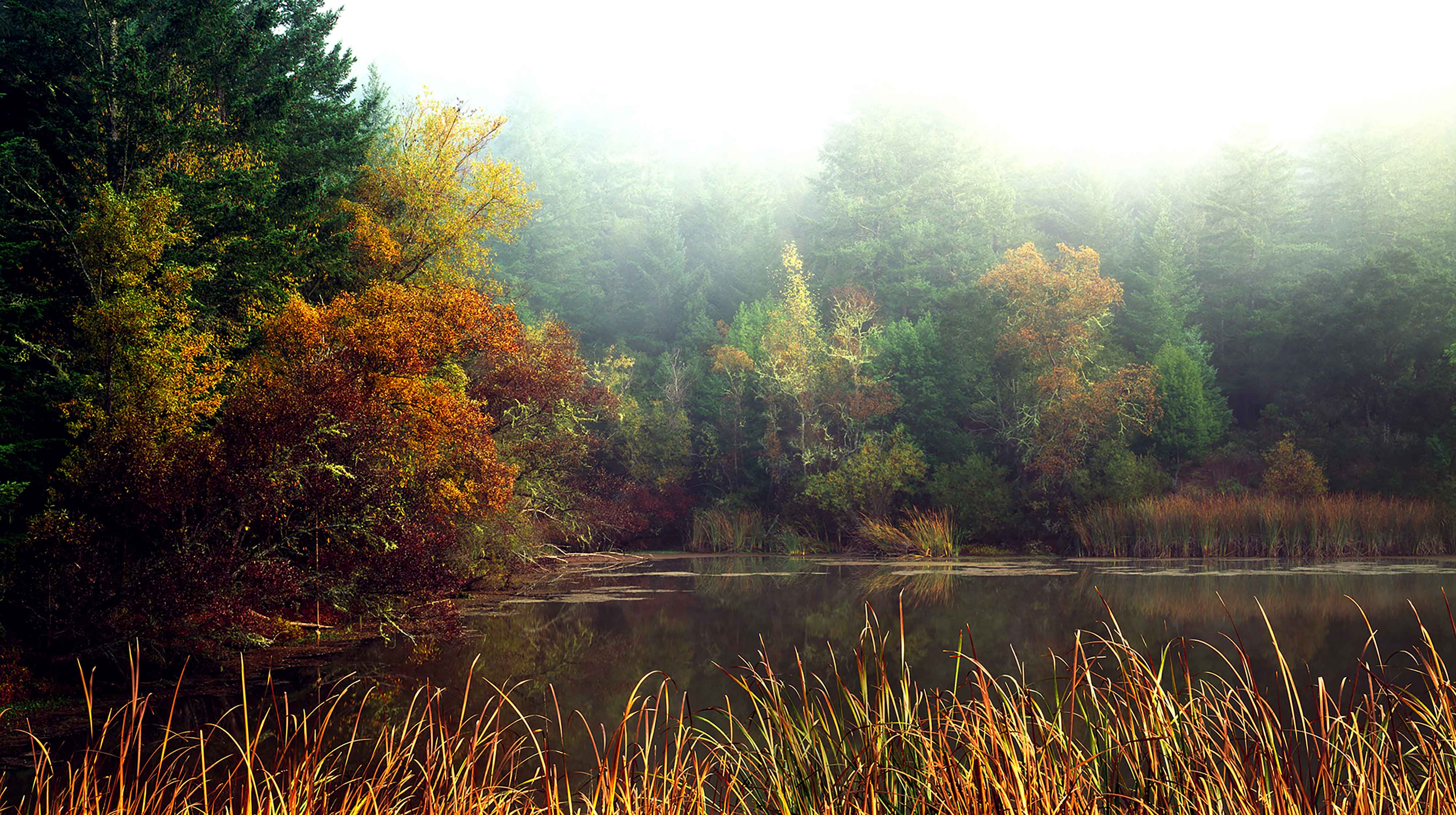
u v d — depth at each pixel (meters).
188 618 12.45
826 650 14.25
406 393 17.39
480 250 26.92
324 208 23.72
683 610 19.84
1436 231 50.34
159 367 13.95
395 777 7.18
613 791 5.07
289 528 15.04
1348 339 42.50
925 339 47.09
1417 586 21.45
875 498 41.88
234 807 6.05
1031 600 20.20
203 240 17.48
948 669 12.16
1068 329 40.38
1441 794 4.56
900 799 4.95
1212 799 4.74
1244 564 29.62
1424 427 39.25
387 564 15.90
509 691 11.45
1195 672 11.49
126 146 17.38
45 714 10.39
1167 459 42.44
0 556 12.02
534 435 30.59
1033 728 6.63
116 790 7.19
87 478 12.83
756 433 49.56
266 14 22.66
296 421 14.89
